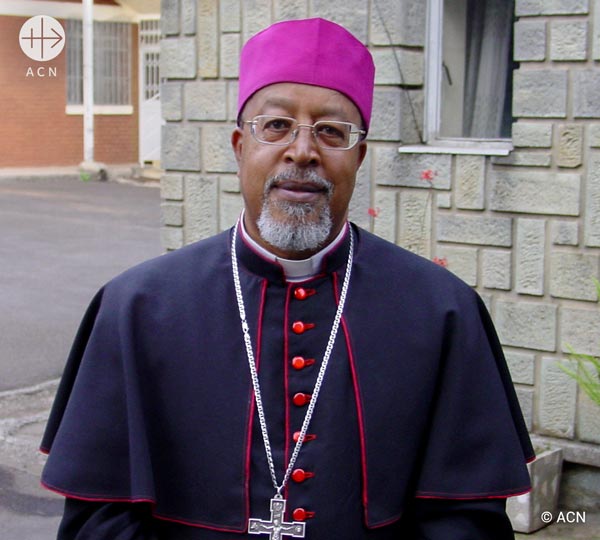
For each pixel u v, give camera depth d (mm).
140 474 2088
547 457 4551
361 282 2250
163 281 2242
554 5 4535
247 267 2248
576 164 4535
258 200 2148
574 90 4523
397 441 2148
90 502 2156
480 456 2189
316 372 2174
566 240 4590
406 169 4953
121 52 19719
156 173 19422
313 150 2105
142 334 2184
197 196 5625
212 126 5539
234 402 2143
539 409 4738
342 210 2176
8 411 6137
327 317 2215
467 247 4844
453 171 4828
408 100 5008
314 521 2094
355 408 2146
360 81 2184
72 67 19281
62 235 12500
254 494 2111
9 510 4844
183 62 5578
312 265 2232
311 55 2129
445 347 2221
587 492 4703
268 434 2133
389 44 4934
